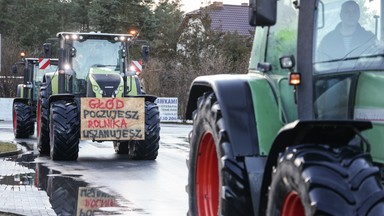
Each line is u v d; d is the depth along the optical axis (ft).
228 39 153.58
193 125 23.09
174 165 55.88
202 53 153.17
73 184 44.29
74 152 58.85
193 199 23.03
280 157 17.02
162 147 73.36
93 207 35.60
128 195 39.75
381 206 15.05
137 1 193.67
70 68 62.18
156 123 59.93
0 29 221.46
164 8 200.85
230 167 19.39
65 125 58.34
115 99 59.06
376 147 17.69
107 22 192.24
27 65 89.30
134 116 59.31
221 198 19.47
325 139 16.97
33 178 47.24
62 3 233.96
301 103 18.62
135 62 84.89
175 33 166.81
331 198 15.08
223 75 22.43
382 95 17.79
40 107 66.08
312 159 15.85
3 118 133.18
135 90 61.77
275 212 16.85
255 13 18.51
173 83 138.72
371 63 18.40
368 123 16.29
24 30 220.43
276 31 20.66
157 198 38.70
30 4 223.30
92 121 58.70
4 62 151.64
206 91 24.02
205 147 22.61
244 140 19.72
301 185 15.67
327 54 18.85
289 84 18.84
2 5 222.07
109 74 60.39
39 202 37.19
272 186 17.11
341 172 15.47
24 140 84.02
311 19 18.76
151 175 49.14
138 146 59.57
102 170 52.01
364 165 15.69
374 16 19.30
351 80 18.65
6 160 59.82
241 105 20.29
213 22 208.74
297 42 18.80
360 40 18.99
